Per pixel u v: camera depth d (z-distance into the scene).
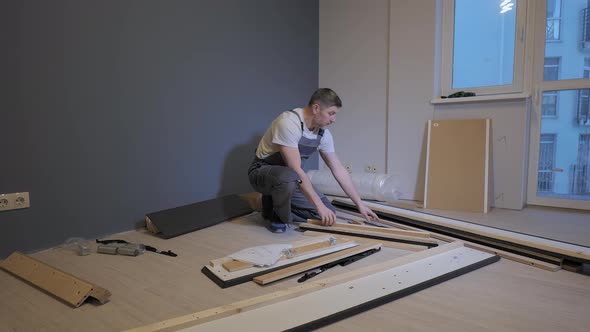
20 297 1.54
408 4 3.23
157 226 2.33
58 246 2.16
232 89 3.04
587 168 2.82
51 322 1.33
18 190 2.02
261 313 1.32
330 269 1.76
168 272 1.76
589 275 1.68
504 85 2.98
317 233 2.28
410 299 1.44
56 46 2.09
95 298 1.46
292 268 1.69
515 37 2.91
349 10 3.62
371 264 1.83
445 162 3.09
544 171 2.98
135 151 2.47
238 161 3.13
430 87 3.20
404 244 2.04
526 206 3.04
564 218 2.66
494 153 3.00
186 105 2.73
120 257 1.98
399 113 3.37
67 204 2.20
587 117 2.77
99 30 2.25
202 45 2.80
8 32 1.93
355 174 3.48
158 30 2.53
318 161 3.99
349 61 3.67
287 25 3.48
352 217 2.71
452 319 1.29
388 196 3.30
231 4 2.98
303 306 1.36
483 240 2.06
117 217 2.41
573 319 1.29
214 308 1.32
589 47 2.71
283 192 2.21
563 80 2.79
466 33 3.10
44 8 2.04
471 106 3.06
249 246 2.13
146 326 1.21
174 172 2.69
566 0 2.74
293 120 2.21
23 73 1.99
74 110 2.19
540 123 2.92
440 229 2.29
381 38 3.45
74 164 2.21
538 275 1.68
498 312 1.34
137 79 2.44
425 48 3.19
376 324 1.27
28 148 2.04
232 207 2.77
